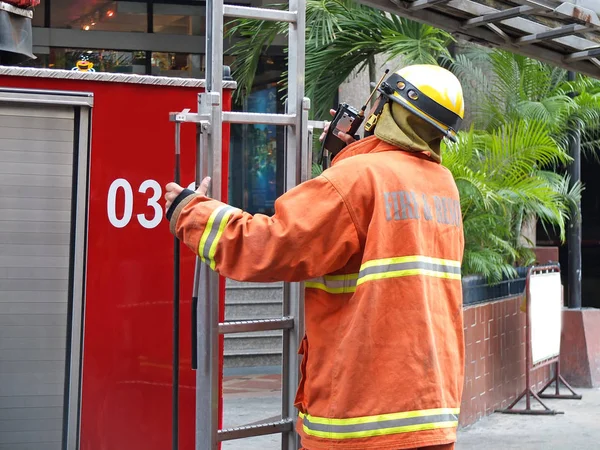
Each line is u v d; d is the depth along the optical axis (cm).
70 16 1201
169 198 300
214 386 326
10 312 401
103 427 408
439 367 289
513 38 521
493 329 811
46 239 404
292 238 281
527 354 812
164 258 416
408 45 780
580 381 948
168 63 1245
